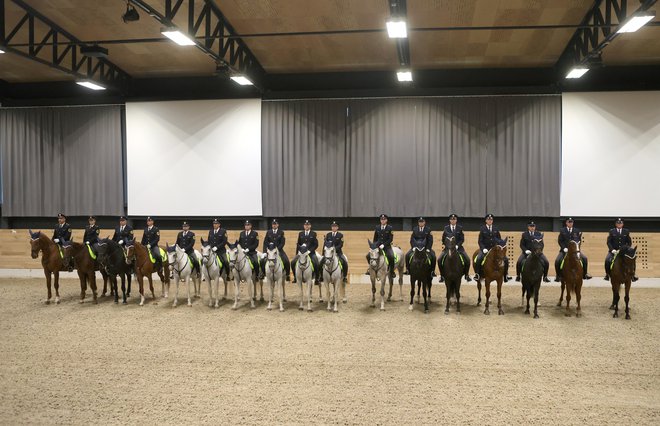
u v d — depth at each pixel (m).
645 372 8.35
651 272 16.02
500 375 8.22
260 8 12.97
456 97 16.88
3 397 7.44
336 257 12.69
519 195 16.64
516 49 15.36
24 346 9.89
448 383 7.88
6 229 18.83
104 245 13.30
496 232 13.04
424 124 16.98
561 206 16.50
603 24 11.73
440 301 13.83
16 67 17.20
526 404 7.10
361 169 17.25
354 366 8.65
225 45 14.85
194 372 8.40
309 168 17.47
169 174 18.02
